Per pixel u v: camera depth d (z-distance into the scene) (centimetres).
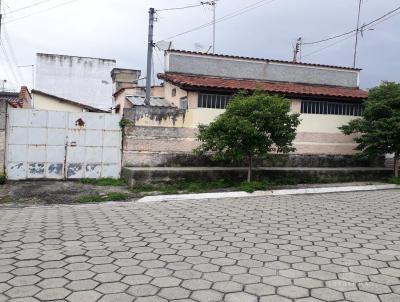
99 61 3166
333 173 1389
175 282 441
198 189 1162
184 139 1327
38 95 1998
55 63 3077
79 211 880
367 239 632
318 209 906
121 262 509
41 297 399
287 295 406
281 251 562
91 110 2094
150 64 1498
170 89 1594
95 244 593
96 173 1259
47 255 536
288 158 1445
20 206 952
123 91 1894
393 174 1470
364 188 1263
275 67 1692
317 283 439
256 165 1395
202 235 654
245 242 610
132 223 746
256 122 1147
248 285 433
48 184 1157
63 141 1228
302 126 1468
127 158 1280
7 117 1178
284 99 1206
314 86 1695
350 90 1692
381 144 1343
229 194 1106
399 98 1317
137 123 1284
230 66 1628
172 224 738
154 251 559
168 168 1252
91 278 452
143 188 1159
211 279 450
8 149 1183
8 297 398
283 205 962
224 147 1162
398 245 596
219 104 1373
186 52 1571
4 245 583
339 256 539
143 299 395
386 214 847
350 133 1426
